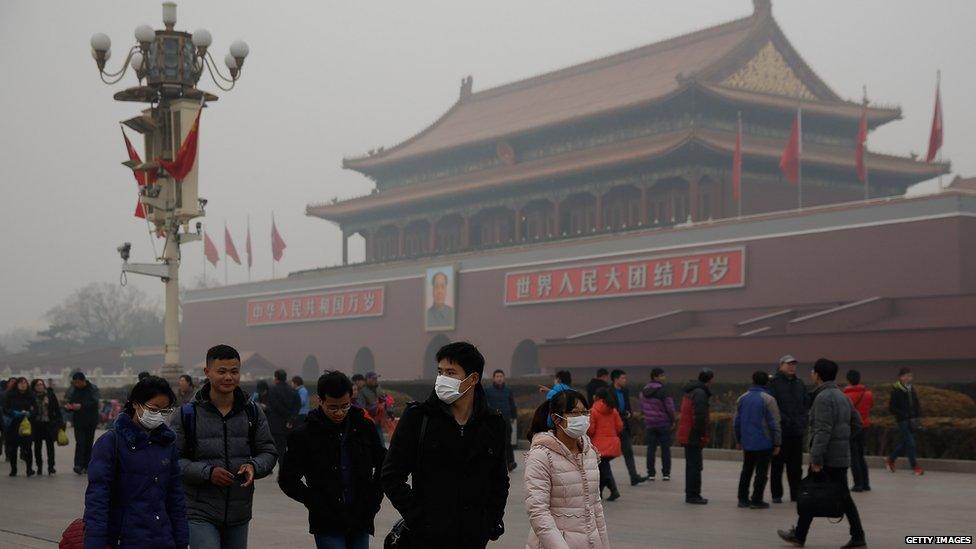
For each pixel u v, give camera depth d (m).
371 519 9.17
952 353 43.31
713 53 76.75
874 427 27.80
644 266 62.50
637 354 55.69
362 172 98.81
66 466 28.52
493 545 15.09
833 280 53.50
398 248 96.50
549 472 8.74
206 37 30.94
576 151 79.12
